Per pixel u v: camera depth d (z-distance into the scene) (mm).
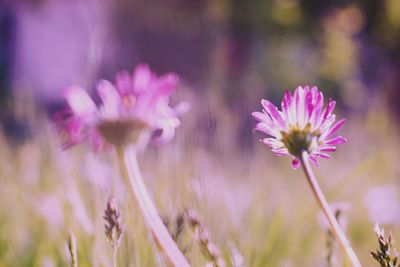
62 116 283
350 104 1831
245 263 340
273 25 3303
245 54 3123
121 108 284
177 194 335
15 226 453
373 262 478
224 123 428
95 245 341
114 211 289
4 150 538
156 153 360
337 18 3002
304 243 449
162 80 287
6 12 2484
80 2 2307
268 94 3123
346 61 2619
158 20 2338
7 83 2322
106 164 376
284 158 809
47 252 415
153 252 323
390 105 1807
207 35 2111
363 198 628
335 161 1039
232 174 416
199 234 300
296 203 519
